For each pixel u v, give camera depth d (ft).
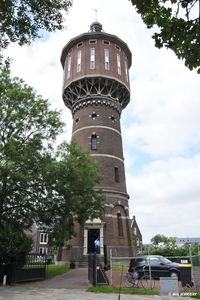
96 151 107.04
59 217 64.23
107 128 112.37
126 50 133.80
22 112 64.08
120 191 102.89
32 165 59.57
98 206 70.13
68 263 90.12
